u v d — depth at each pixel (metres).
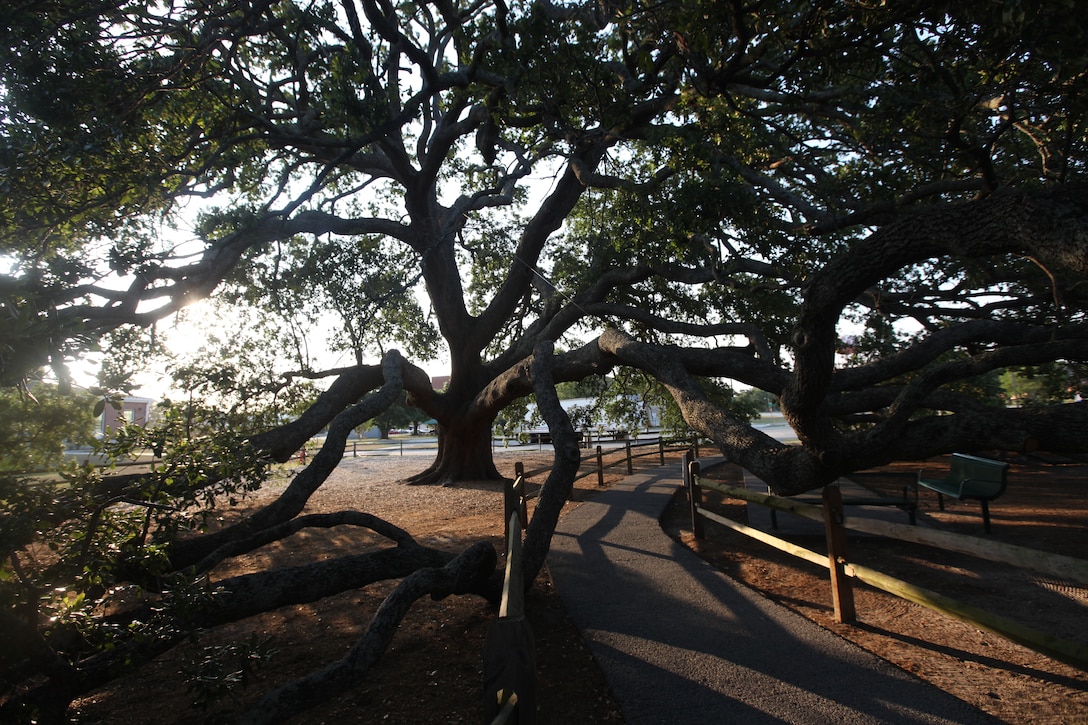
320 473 6.58
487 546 5.08
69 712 3.11
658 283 15.38
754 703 3.55
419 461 26.58
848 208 8.38
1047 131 6.65
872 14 5.30
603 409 21.52
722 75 6.51
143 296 9.10
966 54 5.53
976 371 4.93
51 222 6.75
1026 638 3.06
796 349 4.02
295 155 11.98
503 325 17.89
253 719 2.83
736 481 14.61
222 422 4.54
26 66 6.54
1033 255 2.91
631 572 6.50
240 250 10.41
